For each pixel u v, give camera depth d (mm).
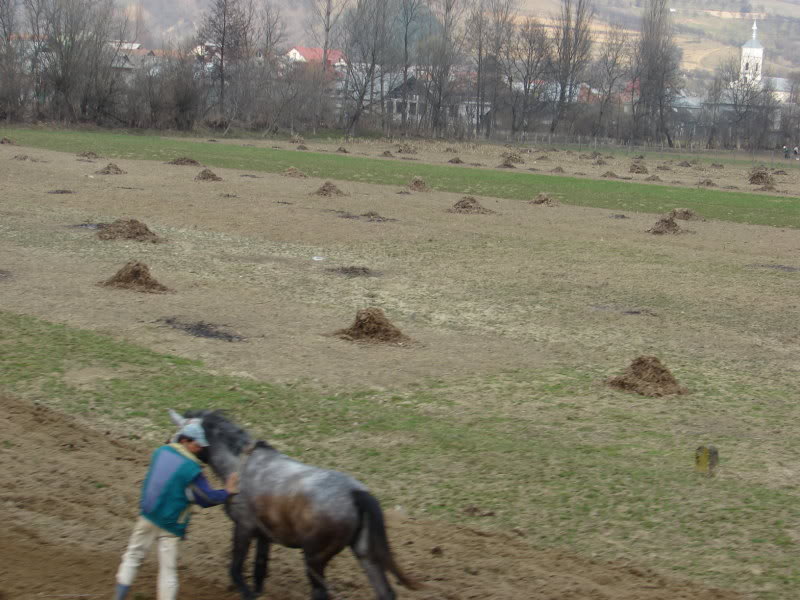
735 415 15672
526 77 130250
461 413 15000
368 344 19344
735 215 48531
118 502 10508
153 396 14781
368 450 12945
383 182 56969
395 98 136250
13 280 23656
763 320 23859
